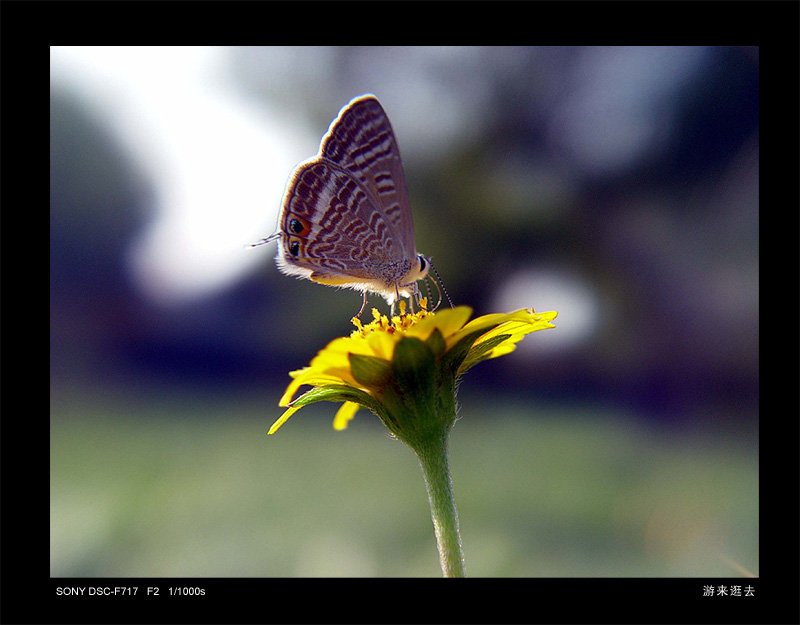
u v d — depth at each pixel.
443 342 0.16
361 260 0.18
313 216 0.17
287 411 0.16
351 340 0.16
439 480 0.16
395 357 0.16
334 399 0.16
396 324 0.17
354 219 0.17
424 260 0.18
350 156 0.17
